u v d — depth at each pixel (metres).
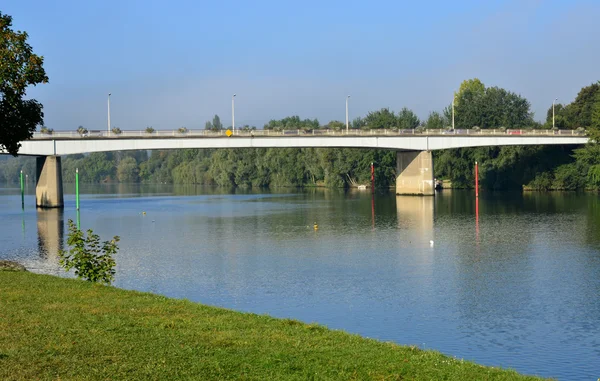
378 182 196.88
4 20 47.50
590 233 73.56
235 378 17.42
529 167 166.12
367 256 59.00
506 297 42.03
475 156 174.12
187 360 18.83
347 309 39.03
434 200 132.75
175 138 124.50
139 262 56.69
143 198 160.62
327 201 137.62
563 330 34.56
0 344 20.17
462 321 36.28
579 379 27.28
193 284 46.72
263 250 63.72
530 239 69.19
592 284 45.69
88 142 120.56
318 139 132.75
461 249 62.66
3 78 46.00
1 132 50.44
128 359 18.78
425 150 143.38
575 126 172.75
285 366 18.58
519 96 196.75
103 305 26.84
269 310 38.84
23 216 103.38
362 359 19.70
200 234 77.94
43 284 32.09
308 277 49.06
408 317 37.19
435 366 19.52
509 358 30.00
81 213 109.44
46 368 17.84
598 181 147.12
